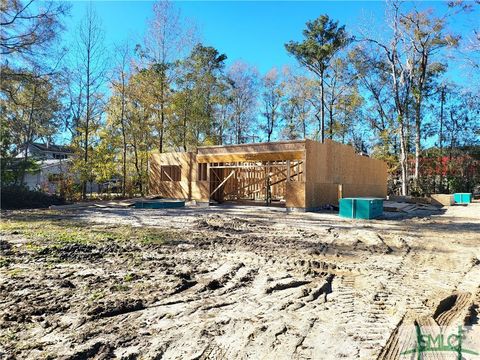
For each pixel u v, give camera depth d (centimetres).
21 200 1606
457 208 1811
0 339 270
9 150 1836
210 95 2816
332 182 1638
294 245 693
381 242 734
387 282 448
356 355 256
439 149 3222
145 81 2283
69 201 1880
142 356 249
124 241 693
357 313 339
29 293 376
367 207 1213
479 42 1850
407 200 2183
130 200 1831
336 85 3075
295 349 264
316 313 338
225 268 500
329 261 561
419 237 820
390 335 290
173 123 2483
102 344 265
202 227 923
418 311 346
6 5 1445
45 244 640
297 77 3288
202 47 2598
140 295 377
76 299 360
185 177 1856
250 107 3706
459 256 612
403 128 2606
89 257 551
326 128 3173
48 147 3422
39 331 286
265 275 469
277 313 337
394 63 2622
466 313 339
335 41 2725
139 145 2394
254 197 2078
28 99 2183
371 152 3203
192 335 285
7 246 616
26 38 1513
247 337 283
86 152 2053
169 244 675
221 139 3369
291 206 1450
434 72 2820
